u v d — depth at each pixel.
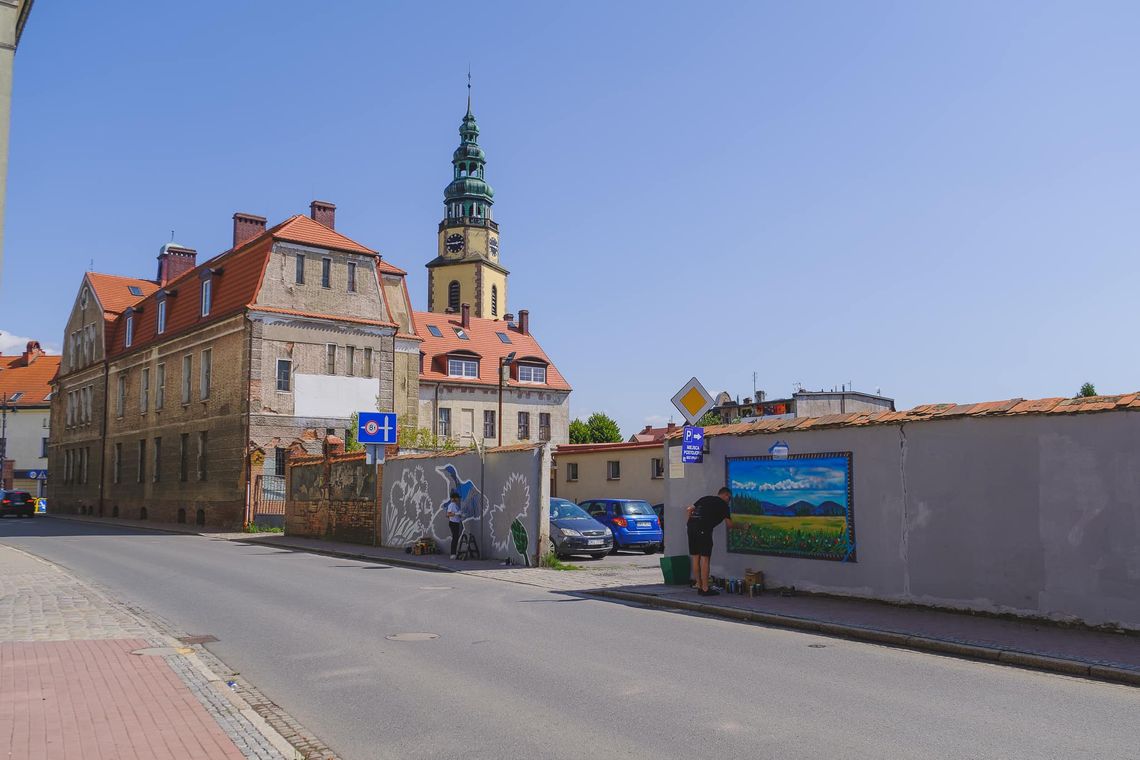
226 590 15.20
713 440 15.58
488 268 85.00
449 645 9.91
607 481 37.59
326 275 39.12
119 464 49.50
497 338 68.00
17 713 6.81
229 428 37.44
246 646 9.94
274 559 22.12
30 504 53.81
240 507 36.03
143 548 25.75
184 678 8.08
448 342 64.94
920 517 12.23
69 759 5.66
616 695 7.56
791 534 14.07
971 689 7.79
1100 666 8.37
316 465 30.28
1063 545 10.71
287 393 37.25
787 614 11.80
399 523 25.22
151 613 12.47
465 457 22.66
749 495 14.85
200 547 26.50
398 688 7.88
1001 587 11.29
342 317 39.00
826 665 8.84
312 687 7.96
